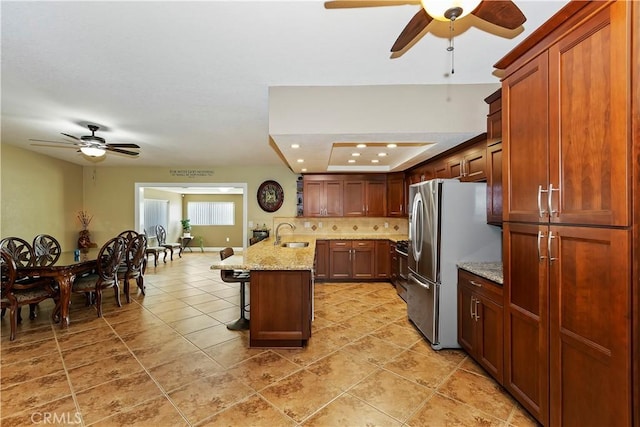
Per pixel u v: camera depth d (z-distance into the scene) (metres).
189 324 3.53
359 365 2.57
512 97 1.91
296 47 2.00
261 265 2.83
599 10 1.32
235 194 11.38
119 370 2.48
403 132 2.64
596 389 1.36
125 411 1.98
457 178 3.39
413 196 3.44
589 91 1.37
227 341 3.05
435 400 2.10
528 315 1.81
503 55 2.16
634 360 1.22
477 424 1.86
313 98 2.63
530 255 1.79
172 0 1.53
